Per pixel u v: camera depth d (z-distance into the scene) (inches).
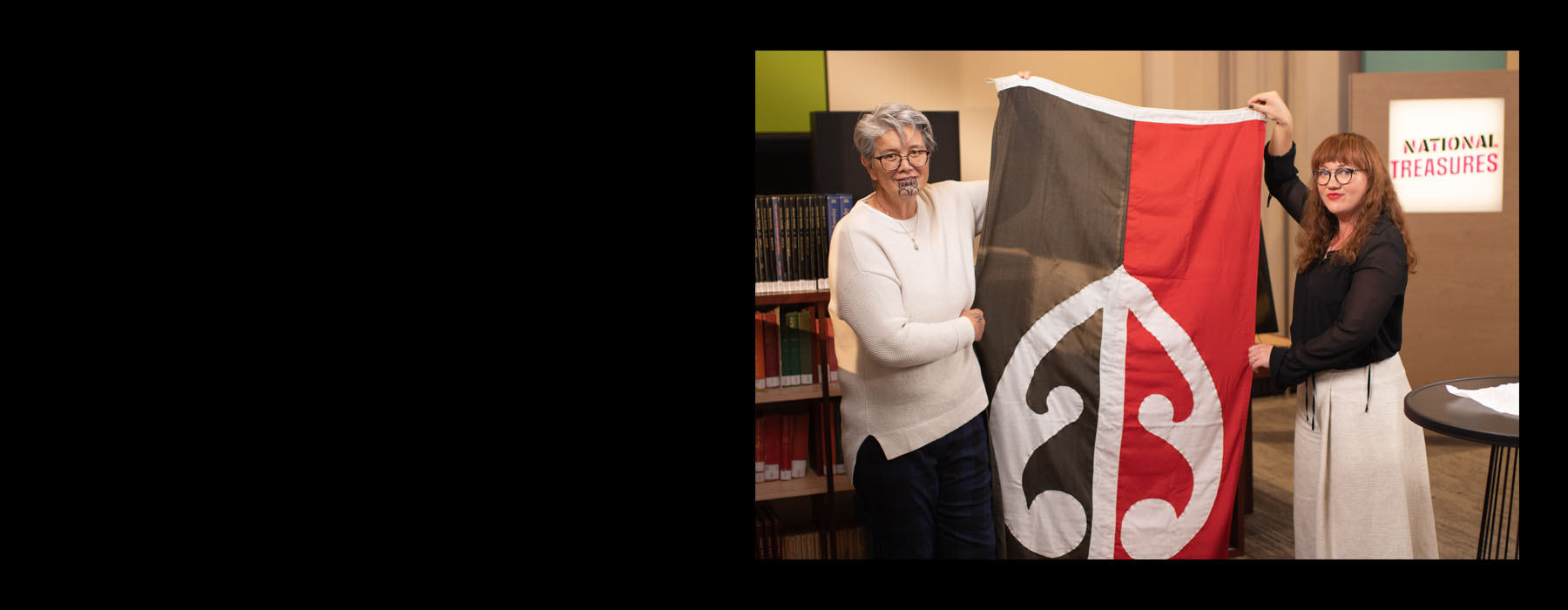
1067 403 95.5
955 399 91.0
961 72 145.9
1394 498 94.9
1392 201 91.5
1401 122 152.6
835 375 110.0
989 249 93.4
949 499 94.2
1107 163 93.1
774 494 110.8
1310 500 99.0
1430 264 154.9
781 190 125.8
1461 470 133.1
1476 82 151.3
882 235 86.7
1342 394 95.3
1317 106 167.2
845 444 93.9
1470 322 154.9
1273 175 98.7
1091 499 96.7
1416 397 91.2
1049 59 153.0
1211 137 94.0
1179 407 96.3
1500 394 90.3
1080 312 94.5
